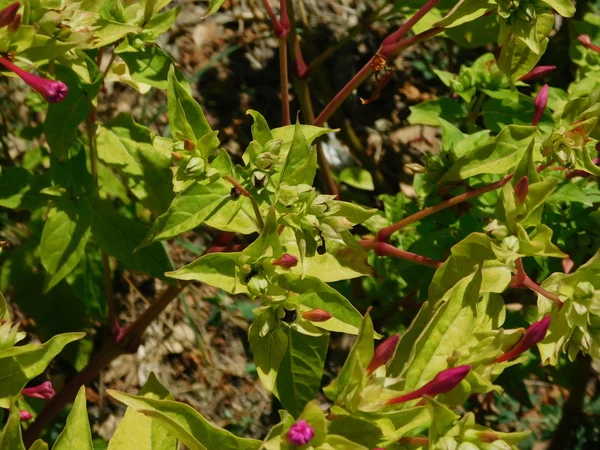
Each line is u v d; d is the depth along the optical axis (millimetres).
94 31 697
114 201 1039
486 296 643
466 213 798
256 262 651
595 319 658
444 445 567
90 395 1052
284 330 667
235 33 1301
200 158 664
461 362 598
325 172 1021
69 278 901
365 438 588
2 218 1028
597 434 1082
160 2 750
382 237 766
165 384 1093
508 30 715
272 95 1266
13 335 631
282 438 566
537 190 656
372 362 583
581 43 914
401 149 1273
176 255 1146
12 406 596
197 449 585
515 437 571
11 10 624
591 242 828
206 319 1148
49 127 755
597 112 725
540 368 959
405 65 1329
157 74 755
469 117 868
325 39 1303
